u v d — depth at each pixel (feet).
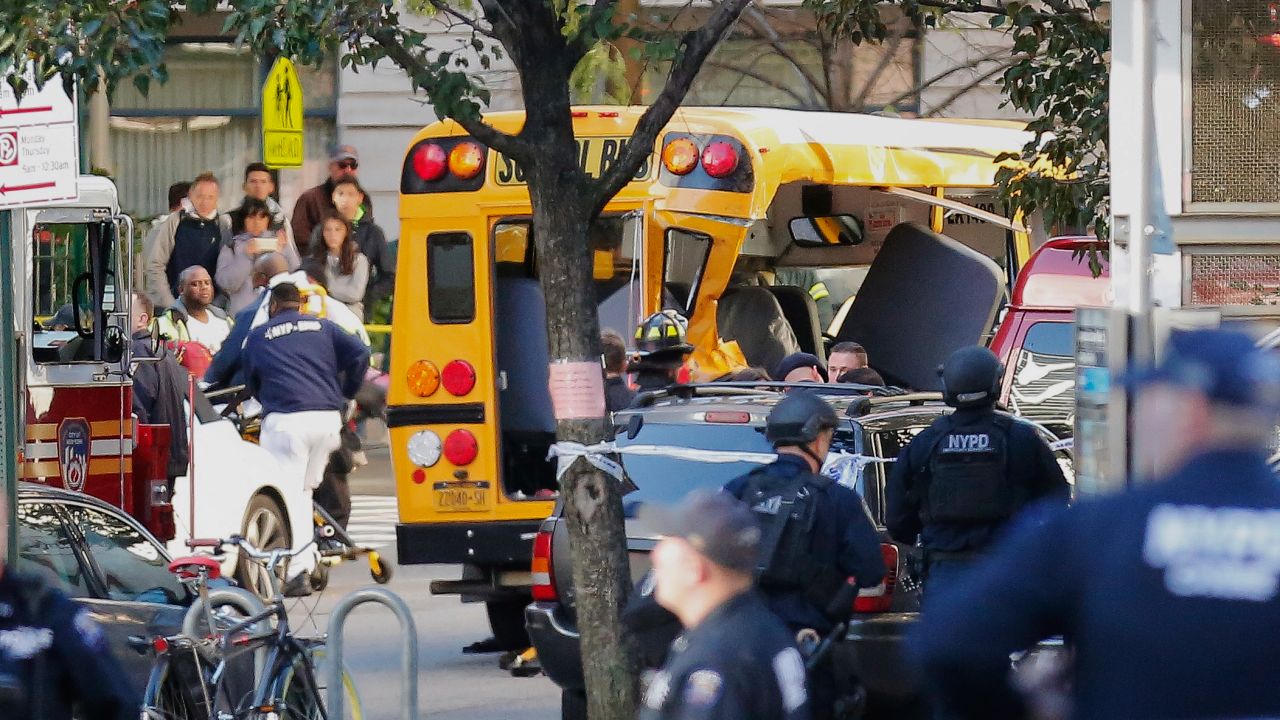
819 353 144.05
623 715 74.64
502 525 122.01
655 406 94.63
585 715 93.86
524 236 125.18
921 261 143.23
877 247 154.81
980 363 83.61
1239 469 37.22
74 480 127.13
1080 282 119.14
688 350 116.16
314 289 155.02
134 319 141.18
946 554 83.30
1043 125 102.99
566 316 75.77
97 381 128.88
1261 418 37.40
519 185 122.93
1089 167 103.09
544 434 124.06
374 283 220.02
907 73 225.15
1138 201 62.80
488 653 126.11
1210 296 62.85
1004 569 38.40
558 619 92.53
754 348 135.85
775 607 69.00
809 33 203.10
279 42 73.20
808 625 68.95
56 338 127.75
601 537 75.41
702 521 47.67
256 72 265.54
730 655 46.80
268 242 205.26
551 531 93.30
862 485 90.53
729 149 121.08
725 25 76.54
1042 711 38.81
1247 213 62.28
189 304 177.99
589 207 75.97
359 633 134.62
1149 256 62.90
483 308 123.44
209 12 76.43
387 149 252.62
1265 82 62.59
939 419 84.89
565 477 75.82
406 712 83.41
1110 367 59.98
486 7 75.82
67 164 78.28
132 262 131.13
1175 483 37.40
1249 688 36.17
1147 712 36.60
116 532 89.61
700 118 121.70
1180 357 38.22
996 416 83.76
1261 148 62.59
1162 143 62.75
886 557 86.43
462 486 123.03
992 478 82.38
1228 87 62.59
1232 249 62.54
